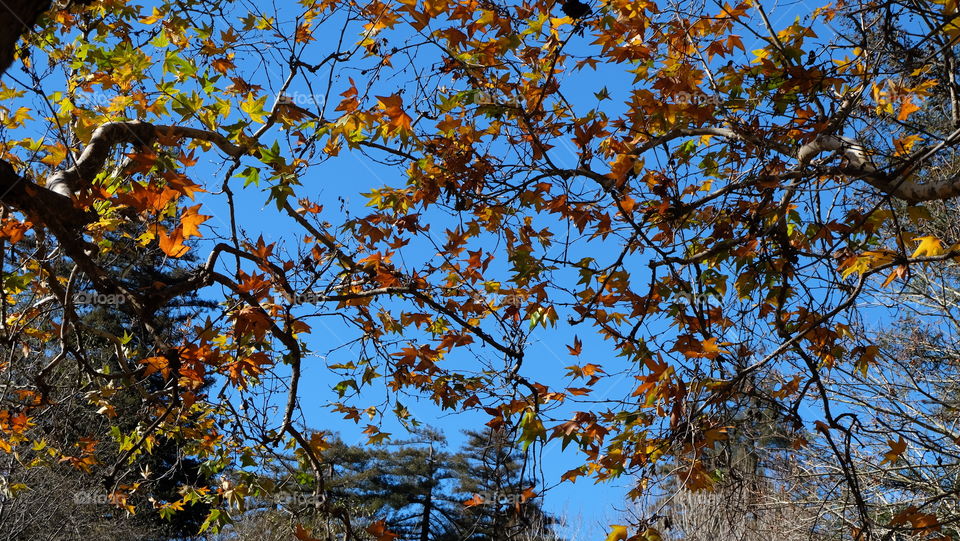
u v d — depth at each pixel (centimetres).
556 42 434
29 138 482
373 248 469
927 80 399
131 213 502
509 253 475
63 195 316
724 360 419
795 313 455
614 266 423
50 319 573
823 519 797
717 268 462
